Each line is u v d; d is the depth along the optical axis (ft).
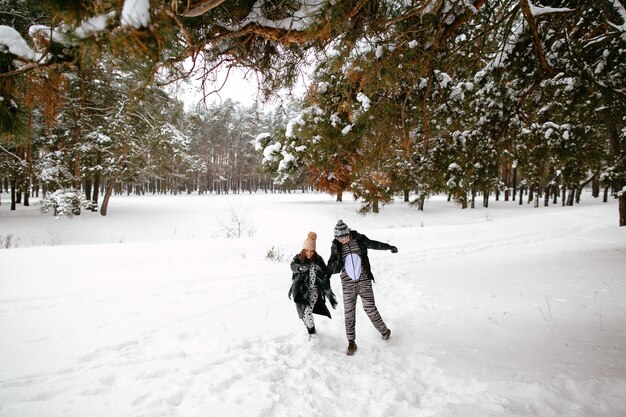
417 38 12.05
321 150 16.10
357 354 14.34
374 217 102.78
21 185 76.18
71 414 10.02
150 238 74.69
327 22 7.50
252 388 11.26
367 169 18.03
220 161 217.15
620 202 60.80
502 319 17.63
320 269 16.08
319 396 10.94
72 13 5.00
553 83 19.54
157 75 10.05
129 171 81.51
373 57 11.59
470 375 11.84
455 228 60.70
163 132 75.15
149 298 22.08
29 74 7.54
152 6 5.28
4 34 6.86
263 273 29.55
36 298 21.47
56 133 76.18
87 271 27.55
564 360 12.51
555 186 134.72
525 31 16.38
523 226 69.41
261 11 9.23
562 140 21.04
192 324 17.57
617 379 10.78
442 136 21.44
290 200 139.54
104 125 76.07
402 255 41.16
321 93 15.05
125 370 12.67
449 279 28.30
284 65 12.19
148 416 9.90
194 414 9.98
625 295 20.97
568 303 19.80
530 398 10.12
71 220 78.89
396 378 12.11
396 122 15.79
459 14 11.87
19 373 12.42
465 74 19.45
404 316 18.94
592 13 16.49
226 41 10.64
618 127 30.12
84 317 18.54
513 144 22.77
